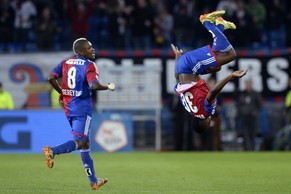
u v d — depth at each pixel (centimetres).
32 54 7119
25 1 8094
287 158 5881
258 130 7106
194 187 3647
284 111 7088
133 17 7838
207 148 6931
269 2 8381
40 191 3400
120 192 3375
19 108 6969
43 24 7719
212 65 3278
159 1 8450
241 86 7162
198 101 3222
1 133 6531
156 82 6975
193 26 7775
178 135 6931
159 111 6975
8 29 8025
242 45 7700
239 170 4725
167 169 4797
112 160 5656
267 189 3562
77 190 3456
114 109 7012
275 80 7175
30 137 6544
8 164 5175
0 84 6794
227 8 7725
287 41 8144
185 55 3303
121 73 6962
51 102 7031
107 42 7975
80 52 3403
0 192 3350
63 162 5406
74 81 3347
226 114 7119
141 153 6575
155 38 7856
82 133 3341
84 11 7806
